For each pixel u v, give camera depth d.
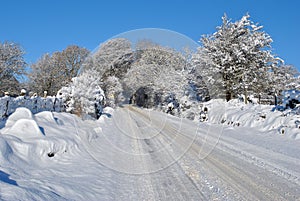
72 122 8.98
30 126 5.94
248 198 4.10
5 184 3.50
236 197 4.13
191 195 4.21
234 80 21.33
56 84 35.75
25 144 5.07
